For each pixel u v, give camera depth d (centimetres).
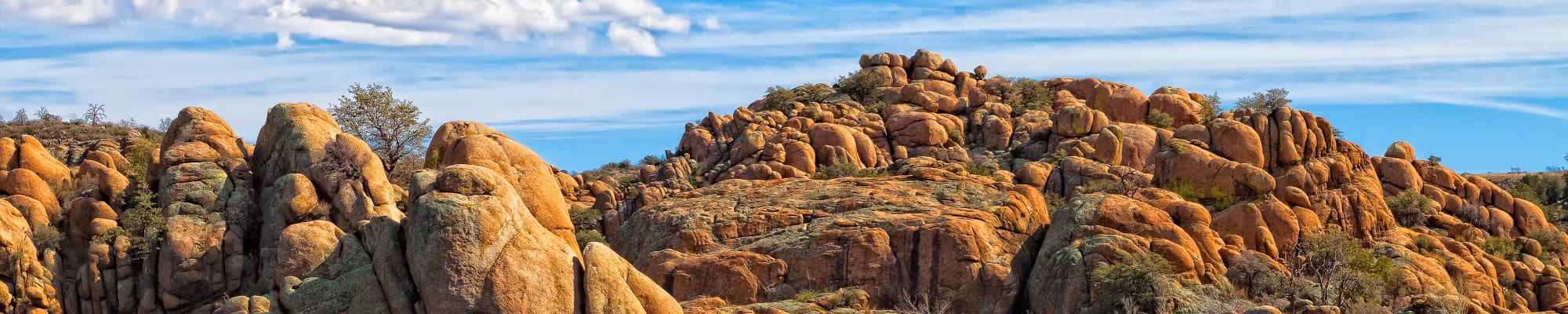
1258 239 7762
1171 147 9144
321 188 5950
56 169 6975
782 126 11944
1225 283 6825
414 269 4419
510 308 4278
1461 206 9819
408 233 4522
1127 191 9188
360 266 4700
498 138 6166
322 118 6512
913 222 7450
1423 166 10175
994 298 6931
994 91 13850
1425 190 9894
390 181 7338
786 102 13162
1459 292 7512
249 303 4691
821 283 7188
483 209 4434
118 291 5916
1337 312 5975
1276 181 8844
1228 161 8856
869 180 9269
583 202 10462
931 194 8706
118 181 6406
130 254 5972
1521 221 9844
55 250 6206
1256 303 6619
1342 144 9612
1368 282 6825
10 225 6162
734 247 7869
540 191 5716
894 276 7112
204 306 5816
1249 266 6962
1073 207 7350
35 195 6581
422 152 7594
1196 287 6612
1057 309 6488
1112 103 12988
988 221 7481
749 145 11362
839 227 7656
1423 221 9350
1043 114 12531
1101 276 6331
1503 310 6650
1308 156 9225
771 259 7250
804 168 10981
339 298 4553
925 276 7050
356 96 7512
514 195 4606
